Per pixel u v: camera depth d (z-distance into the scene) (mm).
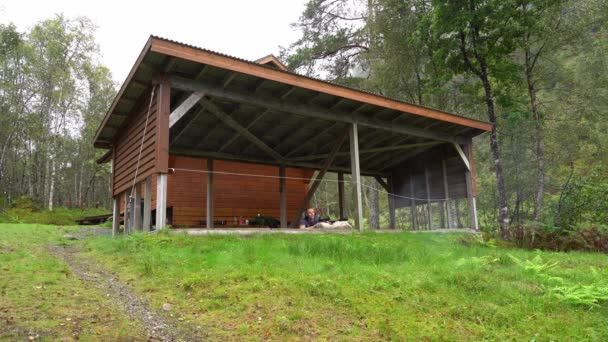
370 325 3689
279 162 14406
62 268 5320
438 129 13312
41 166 31766
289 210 15867
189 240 7121
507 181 17734
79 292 4289
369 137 13594
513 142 17484
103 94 34125
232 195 14766
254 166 15438
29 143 30750
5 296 3932
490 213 19703
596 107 18094
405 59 19828
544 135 17172
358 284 4746
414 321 3816
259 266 5246
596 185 14812
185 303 4102
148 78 8672
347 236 9141
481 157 21938
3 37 25844
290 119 11523
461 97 20656
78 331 3229
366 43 22469
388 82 20547
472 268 6016
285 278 4793
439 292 4703
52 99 29188
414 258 6633
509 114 16734
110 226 18766
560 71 18203
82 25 30688
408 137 13852
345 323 3727
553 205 15586
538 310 4211
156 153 8102
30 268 5156
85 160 34062
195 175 14281
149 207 8836
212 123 11414
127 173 10469
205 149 13031
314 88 9406
